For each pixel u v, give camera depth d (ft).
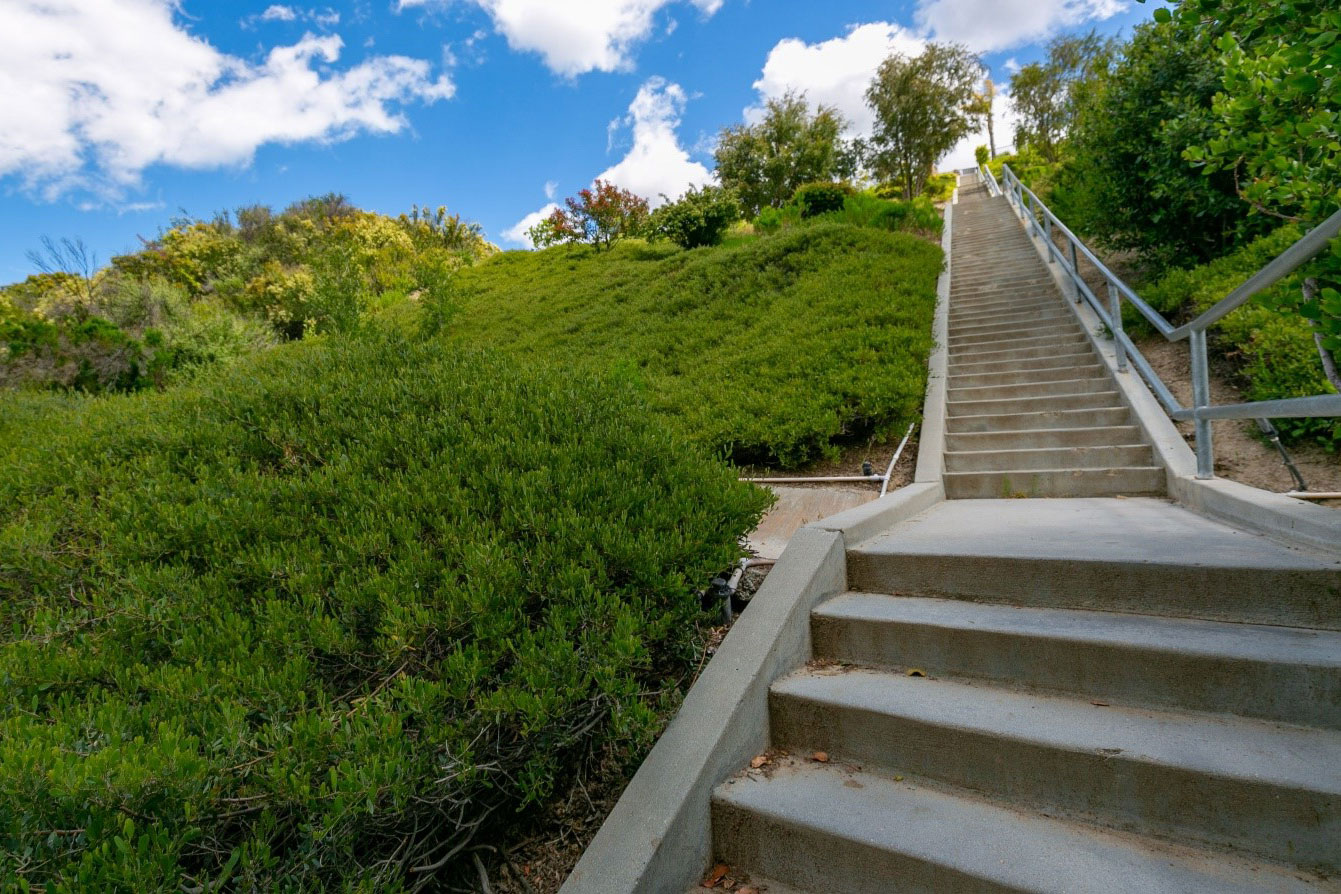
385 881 5.21
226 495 8.71
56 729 4.73
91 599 7.35
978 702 6.98
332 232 99.71
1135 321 23.27
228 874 4.17
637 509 8.99
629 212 68.95
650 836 5.64
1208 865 5.13
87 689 5.77
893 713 6.79
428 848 6.15
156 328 40.47
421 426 10.38
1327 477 12.89
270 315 62.54
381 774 4.75
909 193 93.45
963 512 14.07
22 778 3.95
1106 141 28.07
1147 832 5.57
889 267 35.24
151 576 6.94
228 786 4.57
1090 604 8.26
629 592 7.52
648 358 31.07
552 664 6.14
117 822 4.15
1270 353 16.05
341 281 42.93
